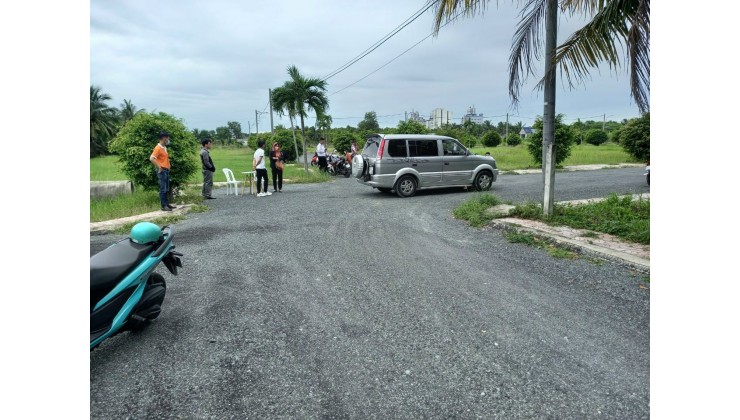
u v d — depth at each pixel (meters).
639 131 24.72
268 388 2.96
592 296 4.51
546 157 8.09
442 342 3.57
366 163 12.70
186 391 2.94
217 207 10.98
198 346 3.56
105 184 13.17
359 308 4.30
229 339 3.68
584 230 7.29
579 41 6.51
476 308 4.25
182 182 12.16
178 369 3.22
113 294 3.38
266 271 5.52
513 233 7.32
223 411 2.72
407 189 12.49
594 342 3.54
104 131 50.03
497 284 4.93
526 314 4.10
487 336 3.66
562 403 2.75
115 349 3.53
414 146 12.60
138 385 3.03
